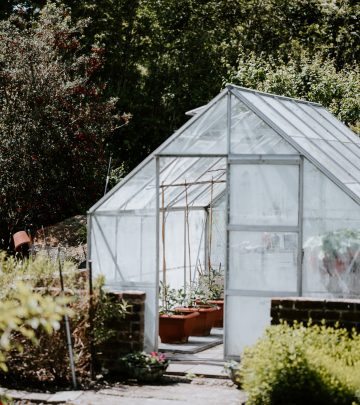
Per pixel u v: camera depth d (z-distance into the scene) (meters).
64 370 8.59
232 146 9.85
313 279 9.41
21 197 19.25
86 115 20.17
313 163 9.45
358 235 9.20
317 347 7.36
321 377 6.74
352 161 10.81
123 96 25.95
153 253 10.07
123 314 9.02
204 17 28.05
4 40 19.56
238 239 9.70
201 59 26.70
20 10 22.39
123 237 10.23
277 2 28.27
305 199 9.50
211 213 14.00
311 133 10.60
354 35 27.80
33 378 8.62
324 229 9.41
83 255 17.09
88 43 26.27
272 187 9.64
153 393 8.14
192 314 11.30
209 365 9.54
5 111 19.20
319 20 28.53
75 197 20.58
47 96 19.34
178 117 26.38
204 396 8.00
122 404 7.63
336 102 20.52
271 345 7.05
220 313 13.09
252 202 9.70
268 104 10.38
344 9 28.23
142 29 27.33
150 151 26.27
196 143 10.06
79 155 20.06
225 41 27.45
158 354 9.16
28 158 19.16
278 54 26.70
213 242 14.59
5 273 8.84
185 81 26.53
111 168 21.61
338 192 9.34
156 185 10.10
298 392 6.75
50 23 20.69
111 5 26.67
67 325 8.42
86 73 21.12
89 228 10.41
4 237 19.59
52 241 18.47
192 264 14.02
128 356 8.90
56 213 20.55
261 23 28.09
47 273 8.93
